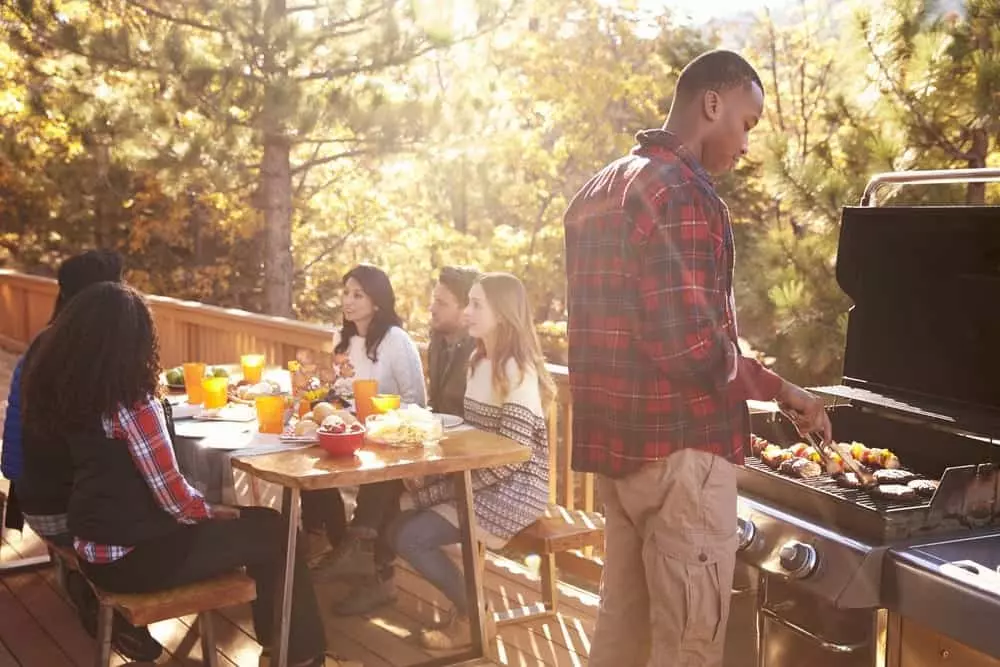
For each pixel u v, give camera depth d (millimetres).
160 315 8539
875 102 6820
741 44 13273
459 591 3277
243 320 7156
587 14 16719
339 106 9820
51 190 14805
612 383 2236
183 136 9734
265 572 3027
